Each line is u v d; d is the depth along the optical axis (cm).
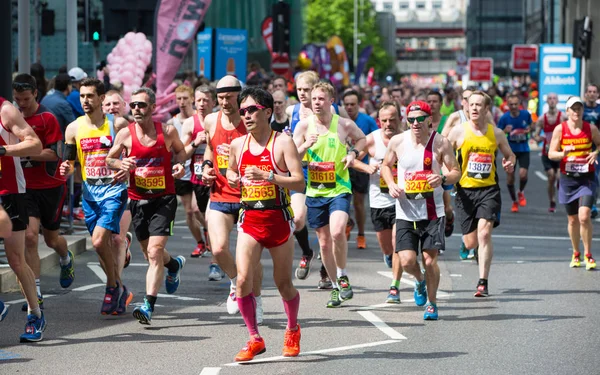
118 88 3756
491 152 2516
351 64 19400
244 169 1764
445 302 2370
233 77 2106
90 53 8550
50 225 2328
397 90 5409
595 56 9406
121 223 2230
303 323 2114
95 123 2191
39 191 2250
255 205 1750
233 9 11262
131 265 2914
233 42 6725
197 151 2844
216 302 2356
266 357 1806
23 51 3422
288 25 7125
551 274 2794
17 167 1902
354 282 2648
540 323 2112
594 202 2902
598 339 1956
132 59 4341
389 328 2062
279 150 1752
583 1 9881
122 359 1788
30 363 1758
